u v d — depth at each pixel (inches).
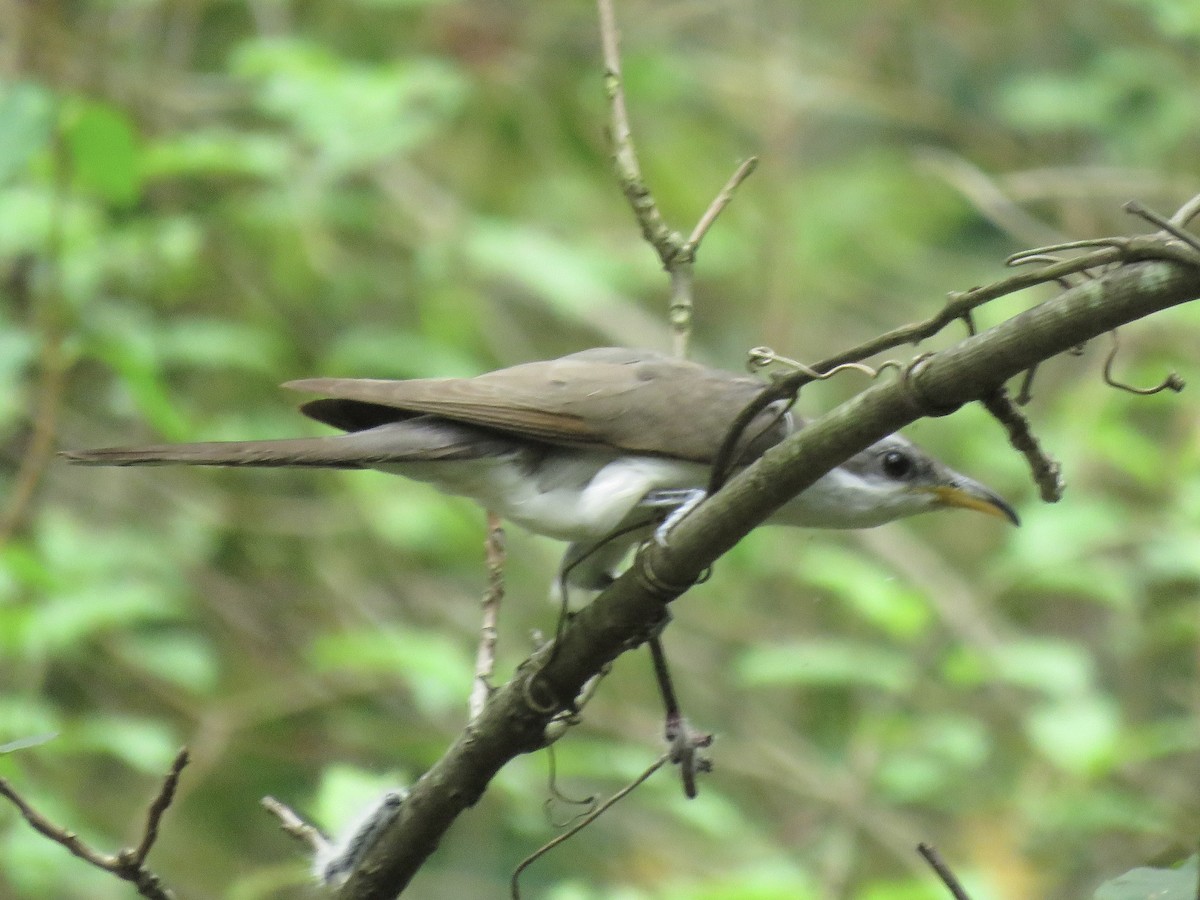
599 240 566.9
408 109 493.0
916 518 578.2
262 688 478.6
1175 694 483.5
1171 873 168.6
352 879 224.8
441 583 522.3
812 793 438.0
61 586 389.4
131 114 489.4
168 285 482.0
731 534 197.9
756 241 591.2
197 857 446.0
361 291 520.1
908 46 641.6
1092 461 498.0
